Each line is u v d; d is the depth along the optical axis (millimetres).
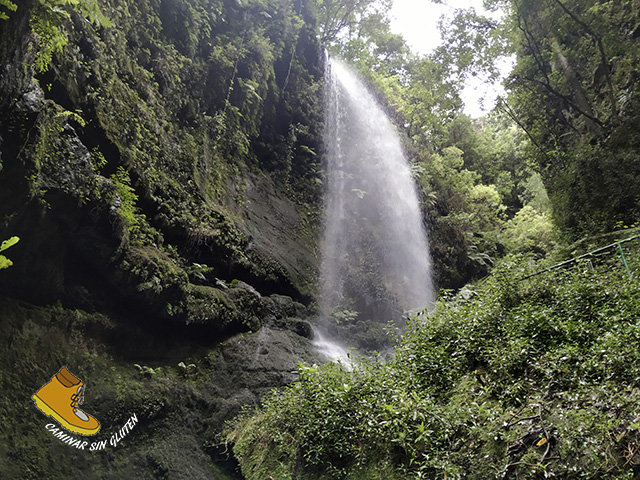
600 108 12383
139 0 9742
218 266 9906
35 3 4930
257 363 8719
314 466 4551
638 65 11047
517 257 6695
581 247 8422
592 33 11469
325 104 17344
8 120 5520
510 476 3137
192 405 7664
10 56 5168
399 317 14500
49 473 5699
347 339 11938
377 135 19562
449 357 4906
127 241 7453
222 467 7043
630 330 3725
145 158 8656
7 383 5797
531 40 14555
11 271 6148
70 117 7152
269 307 10312
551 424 3271
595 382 3451
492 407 3836
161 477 6578
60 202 6355
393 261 16078
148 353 7762
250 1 14320
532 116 15172
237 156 12703
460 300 6301
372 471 3986
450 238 18625
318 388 5109
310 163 15781
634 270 5309
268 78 14383
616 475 2711
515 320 4762
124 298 7535
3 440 5516
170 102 10172
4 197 5727
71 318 6785
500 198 22125
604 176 10328
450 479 3357
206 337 8766
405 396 4258
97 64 7902
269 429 5402
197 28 11445
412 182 18922
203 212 9906
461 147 25688
